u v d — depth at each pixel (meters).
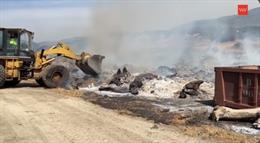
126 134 9.70
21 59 19.94
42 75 19.89
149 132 9.93
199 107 14.08
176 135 9.62
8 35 19.89
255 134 9.89
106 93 18.17
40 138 9.31
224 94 13.81
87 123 11.02
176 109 13.63
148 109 13.52
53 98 16.16
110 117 11.98
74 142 8.96
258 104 12.28
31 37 20.77
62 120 11.44
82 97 16.64
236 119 11.42
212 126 10.74
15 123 10.98
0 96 16.69
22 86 21.33
